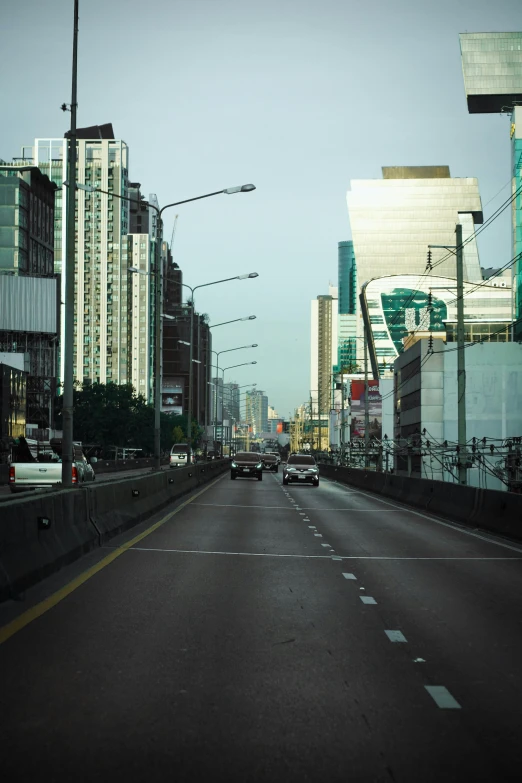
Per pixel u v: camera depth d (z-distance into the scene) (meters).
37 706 6.04
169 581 12.16
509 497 20.42
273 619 9.49
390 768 4.96
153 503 26.53
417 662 7.58
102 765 4.93
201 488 45.22
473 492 24.05
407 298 189.75
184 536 18.88
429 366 74.69
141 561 14.35
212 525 22.08
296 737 5.46
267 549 16.72
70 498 14.80
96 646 7.97
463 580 12.83
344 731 5.60
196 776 4.79
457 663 7.55
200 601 10.57
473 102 182.12
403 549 17.16
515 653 7.96
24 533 11.59
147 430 136.88
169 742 5.33
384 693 6.53
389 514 28.00
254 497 36.91
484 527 21.89
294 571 13.57
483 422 74.12
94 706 6.05
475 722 5.83
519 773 4.91
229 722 5.75
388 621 9.50
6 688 6.50
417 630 9.01
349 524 23.50
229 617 9.55
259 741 5.38
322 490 46.59
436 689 6.66
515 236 130.12
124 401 134.75
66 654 7.63
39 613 9.52
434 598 11.13
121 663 7.34
